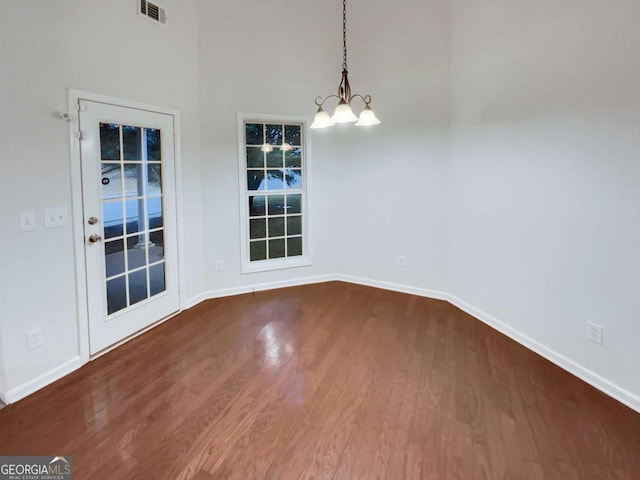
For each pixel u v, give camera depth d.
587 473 1.65
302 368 2.57
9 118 2.11
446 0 3.50
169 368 2.57
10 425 1.97
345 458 1.74
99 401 2.19
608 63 2.10
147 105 3.07
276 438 1.88
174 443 1.84
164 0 3.18
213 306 3.76
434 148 3.74
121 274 2.95
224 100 3.80
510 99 2.84
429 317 3.46
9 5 2.06
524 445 1.82
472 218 3.40
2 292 2.12
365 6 3.96
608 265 2.19
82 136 2.52
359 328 3.23
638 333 2.05
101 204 2.72
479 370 2.53
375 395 2.25
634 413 2.05
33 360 2.29
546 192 2.58
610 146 2.12
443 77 3.60
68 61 2.40
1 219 2.10
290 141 4.32
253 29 3.84
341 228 4.47
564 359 2.53
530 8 2.61
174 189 3.43
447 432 1.91
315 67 4.14
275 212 4.36
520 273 2.87
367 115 2.54
